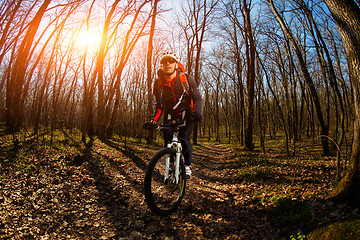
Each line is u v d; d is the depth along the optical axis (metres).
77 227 2.67
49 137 9.02
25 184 3.61
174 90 2.55
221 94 31.55
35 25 9.57
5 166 4.30
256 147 16.72
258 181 5.83
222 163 10.41
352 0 2.66
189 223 3.11
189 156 2.93
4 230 2.26
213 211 3.68
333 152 10.93
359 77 2.71
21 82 9.55
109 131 14.74
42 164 4.86
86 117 9.68
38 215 2.74
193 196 4.41
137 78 19.44
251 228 2.95
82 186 4.01
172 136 2.77
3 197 2.97
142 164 7.30
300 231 2.48
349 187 2.71
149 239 2.59
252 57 13.76
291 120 12.88
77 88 21.19
